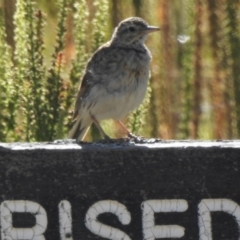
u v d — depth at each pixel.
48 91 11.92
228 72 13.70
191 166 6.77
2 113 11.82
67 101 12.14
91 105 11.41
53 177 6.71
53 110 11.91
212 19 13.77
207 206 6.77
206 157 6.77
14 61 12.74
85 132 11.77
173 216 6.76
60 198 6.71
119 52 11.41
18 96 11.88
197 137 13.66
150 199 6.76
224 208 6.77
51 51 14.05
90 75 11.40
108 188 6.74
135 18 11.74
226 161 6.77
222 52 13.75
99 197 6.74
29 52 11.88
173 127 13.58
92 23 13.09
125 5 13.83
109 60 11.35
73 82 12.22
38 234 6.69
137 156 6.76
